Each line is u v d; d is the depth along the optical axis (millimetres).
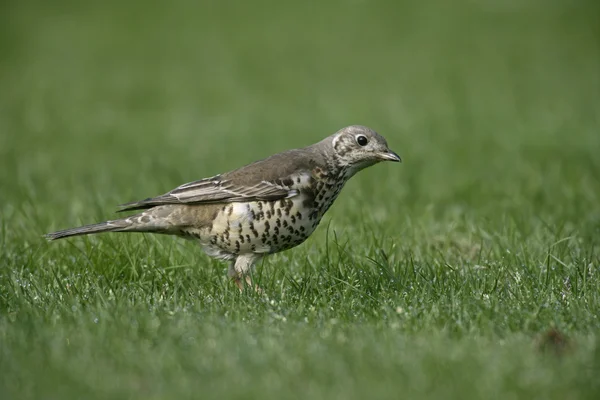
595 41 37375
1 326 8820
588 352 7895
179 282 10781
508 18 41688
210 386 7332
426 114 25891
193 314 9328
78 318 9094
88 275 11328
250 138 24062
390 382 7332
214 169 20109
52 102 29484
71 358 7867
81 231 10930
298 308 9695
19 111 28062
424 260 11898
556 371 7473
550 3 43406
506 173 18906
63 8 45469
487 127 23797
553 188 17172
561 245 12250
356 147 11273
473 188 17375
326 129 24844
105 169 20438
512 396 7047
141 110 28469
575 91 29156
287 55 36750
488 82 30922
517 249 12141
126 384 7363
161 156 21844
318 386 7277
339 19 42906
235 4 46375
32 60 36156
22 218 14672
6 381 7375
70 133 25219
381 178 18750
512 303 9773
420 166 19703
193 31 41469
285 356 7875
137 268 11648
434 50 36844
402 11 43938
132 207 10789
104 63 35781
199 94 30766
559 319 9078
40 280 11055
